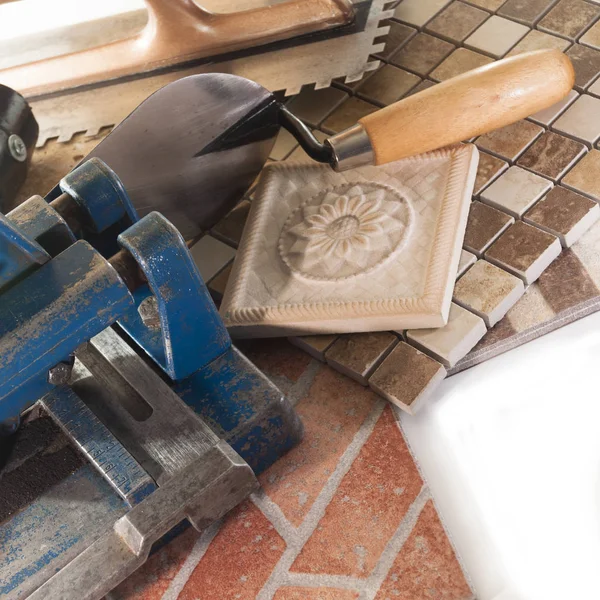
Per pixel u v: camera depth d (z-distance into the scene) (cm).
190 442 74
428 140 86
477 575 71
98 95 111
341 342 87
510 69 86
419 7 120
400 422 82
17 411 68
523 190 94
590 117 99
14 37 121
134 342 86
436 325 82
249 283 87
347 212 90
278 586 74
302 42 110
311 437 83
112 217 76
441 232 85
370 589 72
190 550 77
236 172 95
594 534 73
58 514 74
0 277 64
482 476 76
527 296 88
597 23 110
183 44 107
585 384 81
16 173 101
